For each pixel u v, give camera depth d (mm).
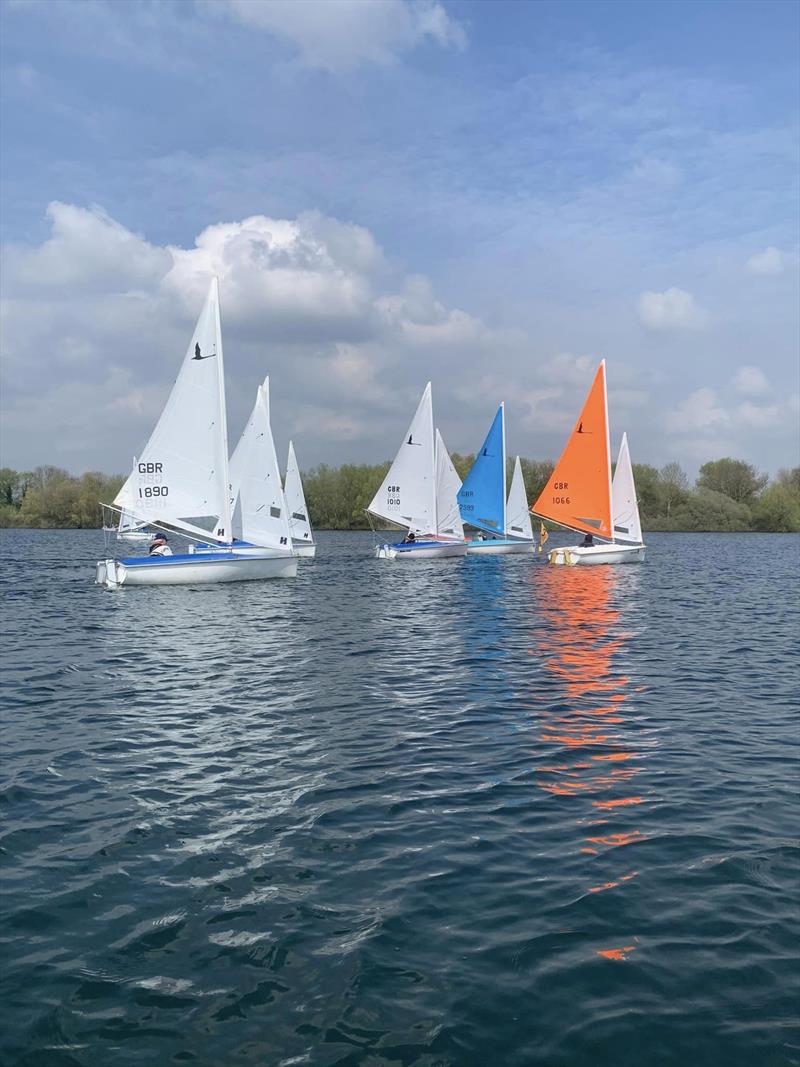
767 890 6746
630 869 7148
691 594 33031
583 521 45938
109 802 8711
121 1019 4961
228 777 9586
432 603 28750
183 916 6227
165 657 17781
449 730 11805
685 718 12602
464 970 5535
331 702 13539
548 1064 4605
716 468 129750
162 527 34000
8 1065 4527
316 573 42156
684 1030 4906
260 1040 4781
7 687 14648
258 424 35781
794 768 10094
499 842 7723
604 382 44375
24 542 83000
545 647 19422
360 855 7398
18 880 6812
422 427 49375
